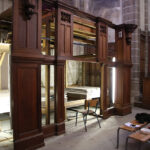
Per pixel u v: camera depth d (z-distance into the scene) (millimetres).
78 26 6684
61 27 5496
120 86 8031
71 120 7141
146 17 11289
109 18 11383
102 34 7090
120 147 4758
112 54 10891
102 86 7359
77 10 5887
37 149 4633
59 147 4742
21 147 4410
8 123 6160
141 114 5582
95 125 6543
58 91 5523
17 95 4391
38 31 4766
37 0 4746
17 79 4383
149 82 9453
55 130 5539
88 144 4934
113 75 9055
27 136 4574
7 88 8688
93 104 6422
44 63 5180
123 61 7984
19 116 4434
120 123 6809
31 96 4691
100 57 6969
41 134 4836
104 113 7367
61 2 5305
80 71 11492
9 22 7113
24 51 4449
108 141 5145
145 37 11398
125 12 10555
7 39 7469
